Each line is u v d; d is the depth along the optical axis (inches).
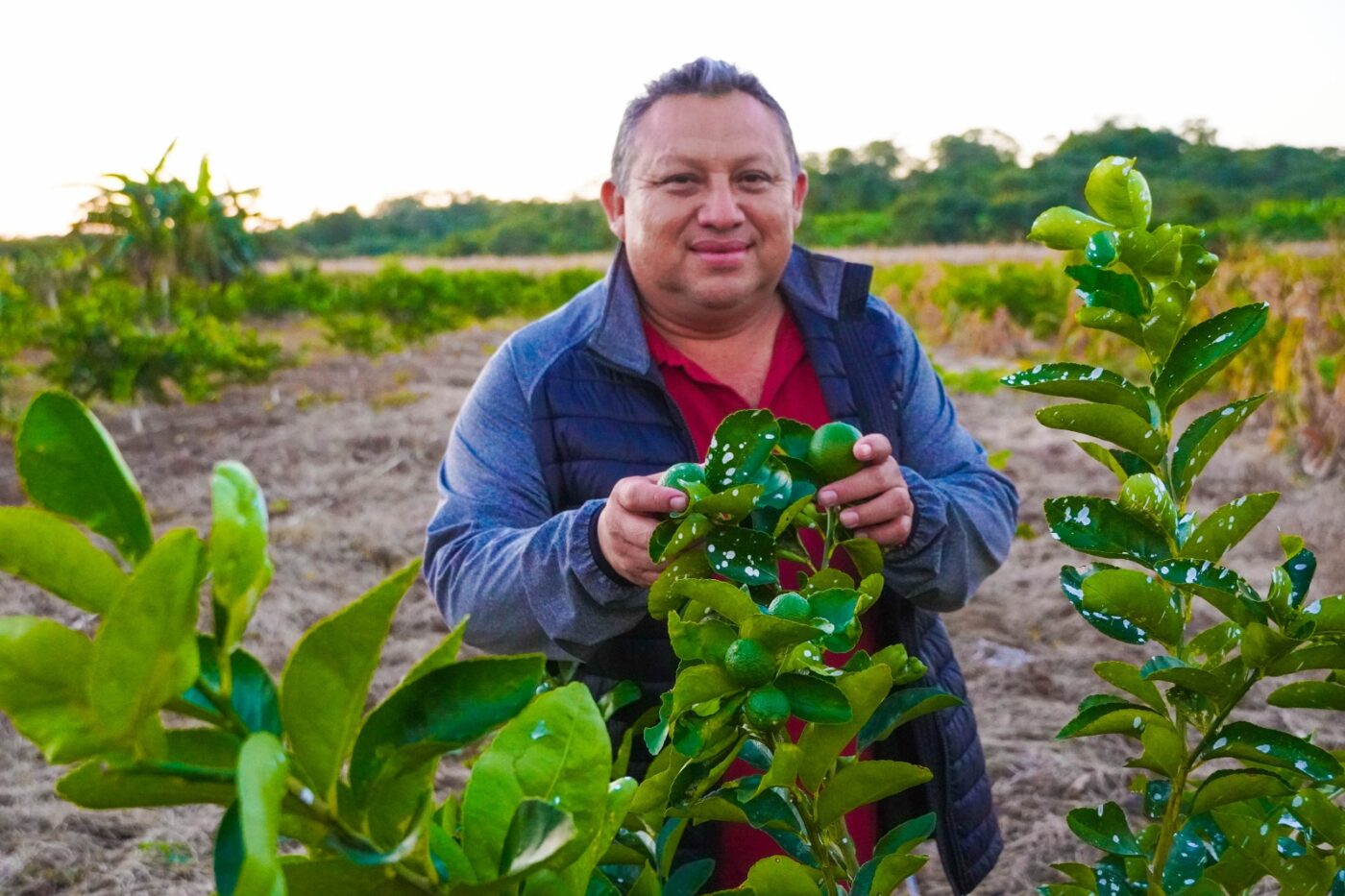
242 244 1111.0
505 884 25.9
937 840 78.1
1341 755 46.8
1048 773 141.4
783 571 73.7
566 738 29.9
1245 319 43.4
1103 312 44.6
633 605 66.6
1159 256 43.3
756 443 44.4
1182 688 42.9
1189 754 42.1
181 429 452.8
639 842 44.6
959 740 78.5
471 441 80.9
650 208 74.5
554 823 26.3
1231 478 287.7
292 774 24.6
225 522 22.0
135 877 130.9
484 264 2481.5
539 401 77.9
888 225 2603.3
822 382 80.0
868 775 40.8
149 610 20.5
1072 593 43.1
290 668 23.7
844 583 43.2
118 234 1031.6
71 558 22.5
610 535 60.7
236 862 22.4
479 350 769.6
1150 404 45.6
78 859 135.3
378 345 690.2
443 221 3853.3
